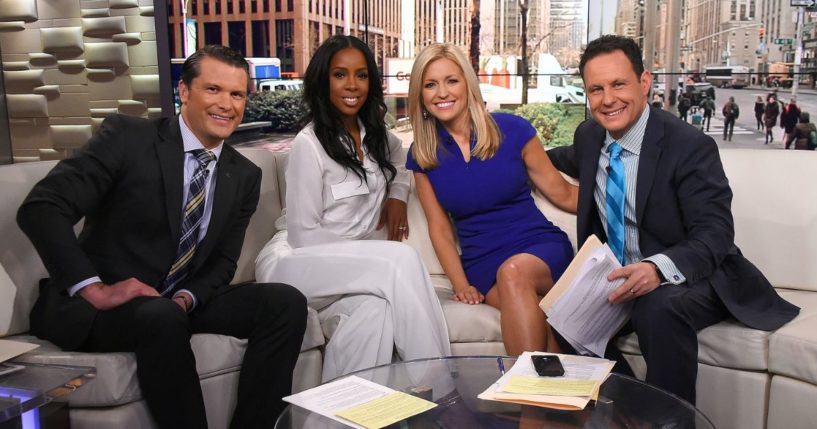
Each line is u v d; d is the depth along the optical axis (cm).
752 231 220
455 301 212
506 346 191
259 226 247
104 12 483
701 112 504
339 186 220
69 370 148
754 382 176
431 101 216
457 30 539
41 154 505
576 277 172
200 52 182
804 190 215
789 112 488
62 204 167
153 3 475
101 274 178
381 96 231
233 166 193
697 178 186
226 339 181
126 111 490
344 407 127
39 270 192
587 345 183
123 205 178
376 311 196
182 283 187
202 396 167
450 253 221
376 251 203
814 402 165
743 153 228
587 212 203
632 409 125
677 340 170
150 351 160
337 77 218
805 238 213
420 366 148
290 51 558
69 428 163
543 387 132
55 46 492
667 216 191
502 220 220
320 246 212
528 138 224
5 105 502
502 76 538
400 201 236
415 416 123
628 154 197
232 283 236
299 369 196
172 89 485
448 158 221
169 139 183
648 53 504
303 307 182
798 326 175
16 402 129
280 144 568
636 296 175
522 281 194
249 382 179
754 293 186
